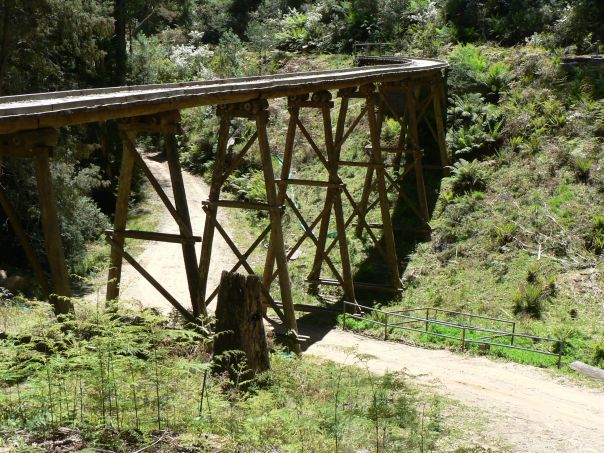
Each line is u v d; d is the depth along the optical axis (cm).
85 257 2642
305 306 1972
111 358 624
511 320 1980
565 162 2573
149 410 621
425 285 2262
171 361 668
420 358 1680
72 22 2427
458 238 2447
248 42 5394
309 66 4431
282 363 1155
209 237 1527
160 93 1182
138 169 3762
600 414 1351
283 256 1552
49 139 934
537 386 1510
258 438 629
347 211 2839
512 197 2527
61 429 581
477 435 1117
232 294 955
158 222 3158
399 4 4394
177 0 5588
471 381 1510
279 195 1817
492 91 3123
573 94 2892
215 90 1332
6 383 702
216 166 1517
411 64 2802
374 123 2114
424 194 2547
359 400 874
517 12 3772
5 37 2273
